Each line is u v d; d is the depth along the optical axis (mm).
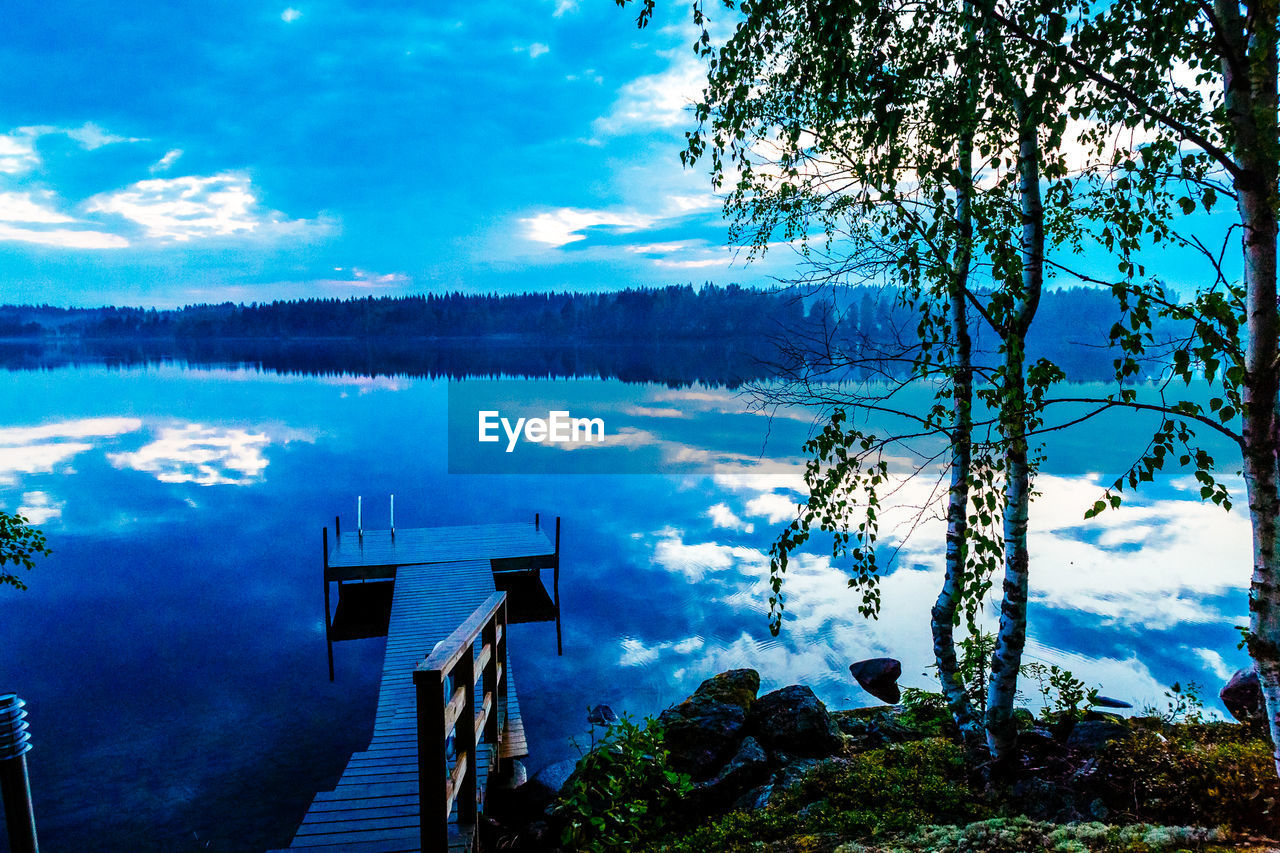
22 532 10195
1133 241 3795
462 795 4980
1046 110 3877
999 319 4383
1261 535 3492
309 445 45344
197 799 8820
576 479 34500
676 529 25062
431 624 13055
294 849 5492
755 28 4762
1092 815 4789
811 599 17297
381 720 8750
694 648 14516
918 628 15094
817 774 5996
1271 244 3344
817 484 4844
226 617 16406
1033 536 22234
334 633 15352
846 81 4414
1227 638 14125
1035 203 4844
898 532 22812
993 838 4340
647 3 4898
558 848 5844
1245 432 3441
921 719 8281
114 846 7867
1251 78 3342
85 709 11469
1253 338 3385
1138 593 16922
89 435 48906
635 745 6109
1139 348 3500
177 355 191750
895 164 4301
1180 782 4816
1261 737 5785
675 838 5562
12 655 13977
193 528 25312
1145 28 3525
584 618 16516
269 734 10609
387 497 30672
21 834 3424
